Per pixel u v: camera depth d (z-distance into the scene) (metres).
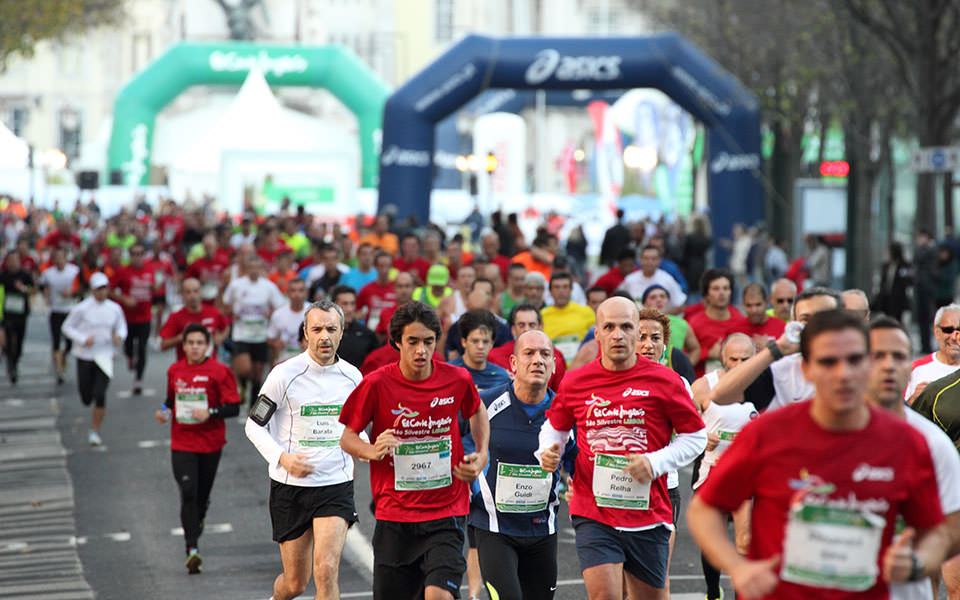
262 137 102.00
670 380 16.52
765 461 10.42
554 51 72.50
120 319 38.56
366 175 125.25
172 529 27.38
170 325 38.56
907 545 10.09
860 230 78.38
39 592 22.28
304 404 18.89
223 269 55.16
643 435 16.47
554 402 17.03
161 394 48.19
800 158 94.25
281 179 99.12
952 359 19.89
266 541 26.16
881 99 81.75
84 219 106.69
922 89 60.81
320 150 104.50
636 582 16.78
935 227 63.12
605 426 16.55
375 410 17.05
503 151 128.25
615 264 61.81
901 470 10.24
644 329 18.94
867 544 10.20
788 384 17.23
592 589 16.25
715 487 10.62
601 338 16.61
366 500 30.11
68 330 38.09
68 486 32.09
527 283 32.19
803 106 91.75
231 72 122.06
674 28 108.06
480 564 17.58
